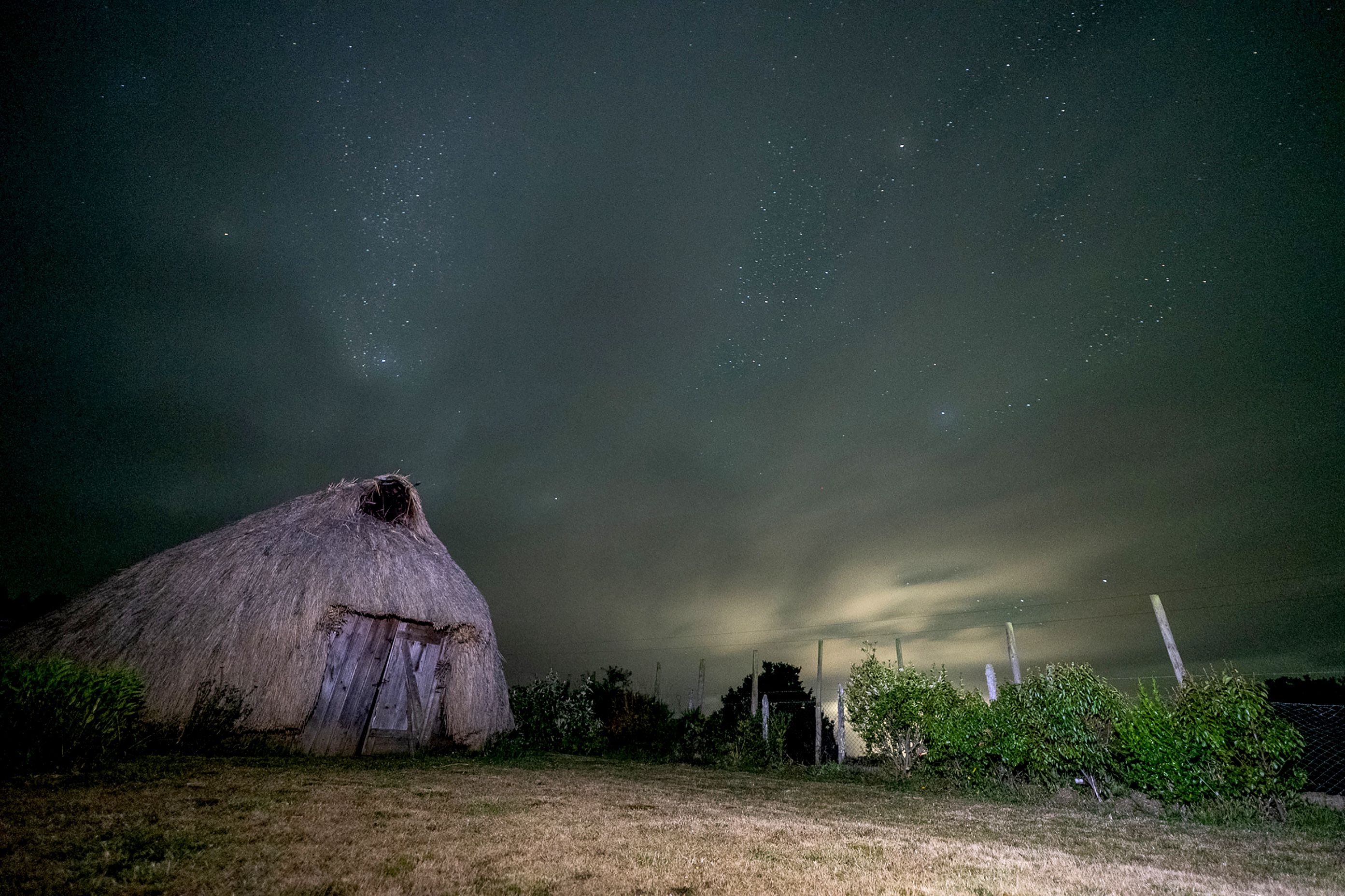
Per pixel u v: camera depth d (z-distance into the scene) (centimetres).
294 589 1159
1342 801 1027
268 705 1059
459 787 887
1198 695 998
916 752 1445
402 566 1339
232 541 1234
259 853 483
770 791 1167
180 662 1041
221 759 945
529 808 759
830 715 2100
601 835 635
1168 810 981
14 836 473
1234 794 935
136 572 1230
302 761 1005
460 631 1374
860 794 1185
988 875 552
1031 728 1164
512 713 1667
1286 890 552
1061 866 603
